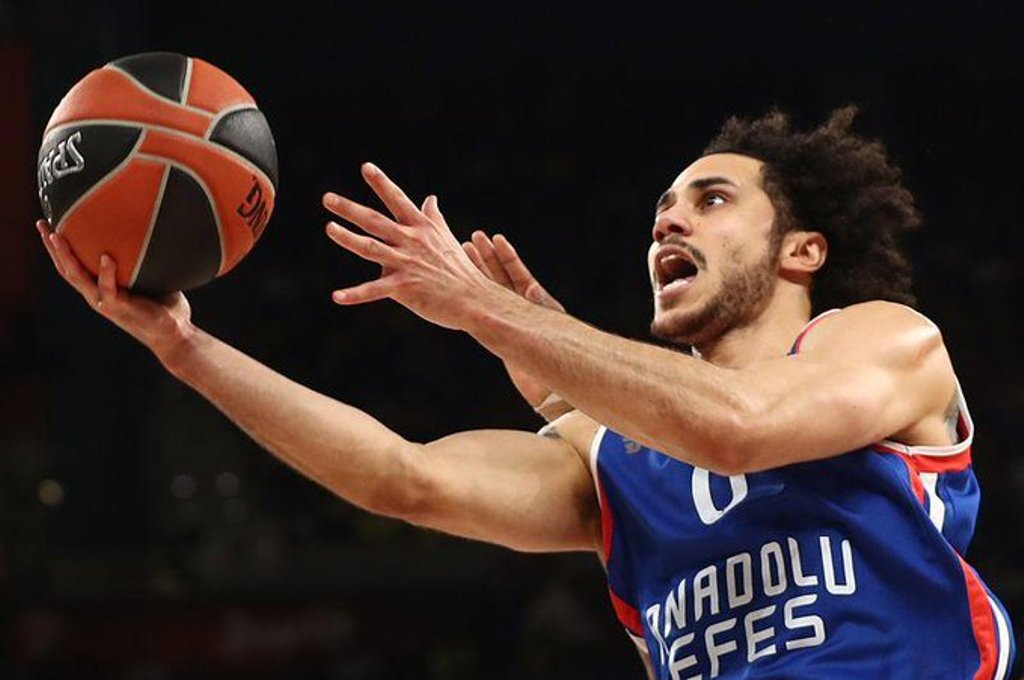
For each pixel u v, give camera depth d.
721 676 5.88
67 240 5.70
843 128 7.05
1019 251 32.47
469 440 6.89
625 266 32.56
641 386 5.30
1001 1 34.56
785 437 5.40
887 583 5.79
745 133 7.04
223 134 5.69
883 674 5.64
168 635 21.66
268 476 26.86
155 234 5.61
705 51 35.22
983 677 5.76
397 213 5.65
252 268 32.28
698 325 6.50
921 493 5.93
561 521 6.84
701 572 6.04
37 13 27.78
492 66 35.31
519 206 33.88
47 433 27.14
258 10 34.16
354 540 24.72
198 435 28.03
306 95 34.75
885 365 5.79
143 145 5.56
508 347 5.44
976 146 34.22
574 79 35.31
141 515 26.61
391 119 34.81
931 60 34.69
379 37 34.78
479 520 6.66
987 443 25.59
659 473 6.34
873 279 6.87
